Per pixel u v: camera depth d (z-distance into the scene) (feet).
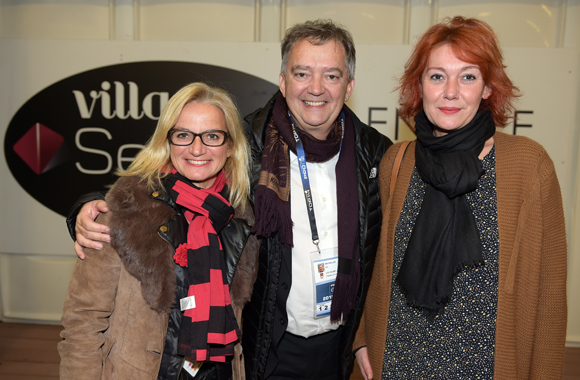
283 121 4.87
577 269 10.29
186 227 3.91
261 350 4.64
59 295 10.93
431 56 3.79
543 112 9.89
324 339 5.03
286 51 4.80
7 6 10.39
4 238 10.78
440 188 3.73
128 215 3.58
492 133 3.88
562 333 3.81
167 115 3.86
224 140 3.97
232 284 4.06
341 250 4.77
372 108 10.04
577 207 10.11
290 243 4.53
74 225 3.92
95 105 10.43
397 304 4.13
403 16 9.96
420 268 3.82
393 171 4.53
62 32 10.40
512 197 3.68
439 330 3.77
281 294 4.76
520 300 3.74
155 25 10.27
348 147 5.08
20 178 10.68
